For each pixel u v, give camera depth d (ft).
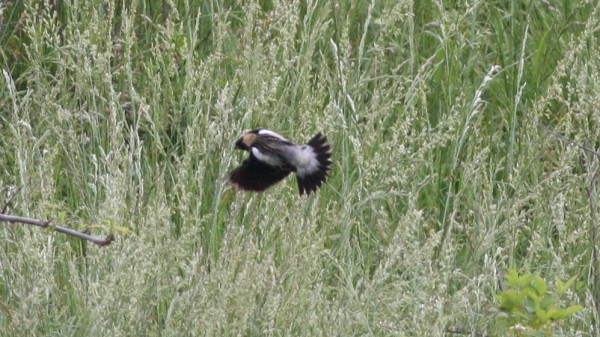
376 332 29.32
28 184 31.60
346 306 29.37
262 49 37.37
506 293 28.73
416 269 29.73
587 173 34.99
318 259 31.68
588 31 37.70
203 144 33.63
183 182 32.30
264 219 31.63
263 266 29.22
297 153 22.95
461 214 36.24
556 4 45.29
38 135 36.40
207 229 33.42
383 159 34.17
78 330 28.78
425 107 36.17
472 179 35.60
